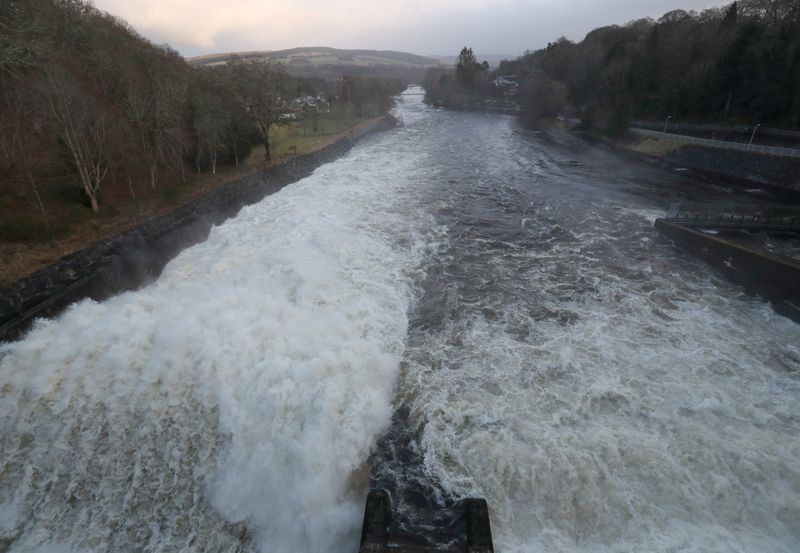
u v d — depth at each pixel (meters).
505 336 20.59
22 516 14.34
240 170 44.91
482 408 16.31
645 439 14.82
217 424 15.42
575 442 14.74
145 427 15.54
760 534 12.60
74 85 31.97
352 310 21.27
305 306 21.17
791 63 57.00
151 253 27.34
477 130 89.50
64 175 29.91
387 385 17.31
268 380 15.96
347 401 15.53
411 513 12.88
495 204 39.59
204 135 41.09
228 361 16.64
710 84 68.19
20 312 20.05
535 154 65.31
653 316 22.39
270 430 14.84
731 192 44.81
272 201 38.78
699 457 14.26
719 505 13.17
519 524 12.81
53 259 23.92
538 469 13.81
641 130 68.25
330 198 38.84
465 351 19.48
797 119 56.47
